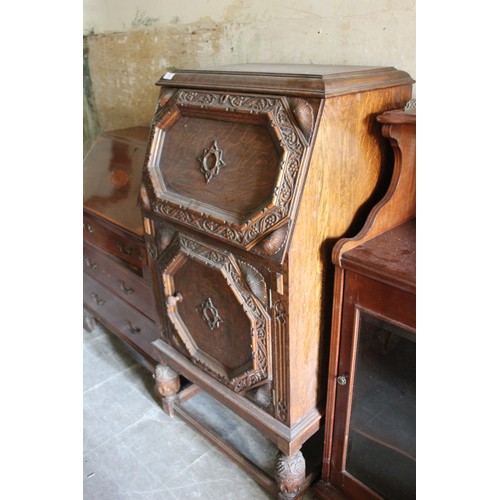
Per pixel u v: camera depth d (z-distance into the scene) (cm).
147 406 187
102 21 226
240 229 109
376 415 117
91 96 257
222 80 116
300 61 152
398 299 98
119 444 169
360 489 130
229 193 114
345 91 100
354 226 119
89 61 246
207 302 133
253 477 150
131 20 210
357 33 135
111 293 201
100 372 209
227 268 119
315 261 111
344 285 109
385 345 106
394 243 108
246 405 135
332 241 113
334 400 125
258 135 109
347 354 116
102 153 214
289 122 101
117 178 195
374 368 111
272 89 104
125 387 199
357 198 116
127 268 181
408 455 114
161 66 207
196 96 121
